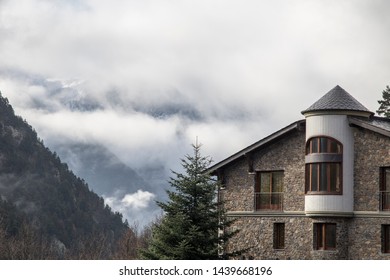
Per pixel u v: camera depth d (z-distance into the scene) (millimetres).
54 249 110125
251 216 43406
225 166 44875
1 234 88750
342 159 39688
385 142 38875
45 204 153250
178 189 37875
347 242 39719
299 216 41469
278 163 42812
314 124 40562
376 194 38906
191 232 36531
